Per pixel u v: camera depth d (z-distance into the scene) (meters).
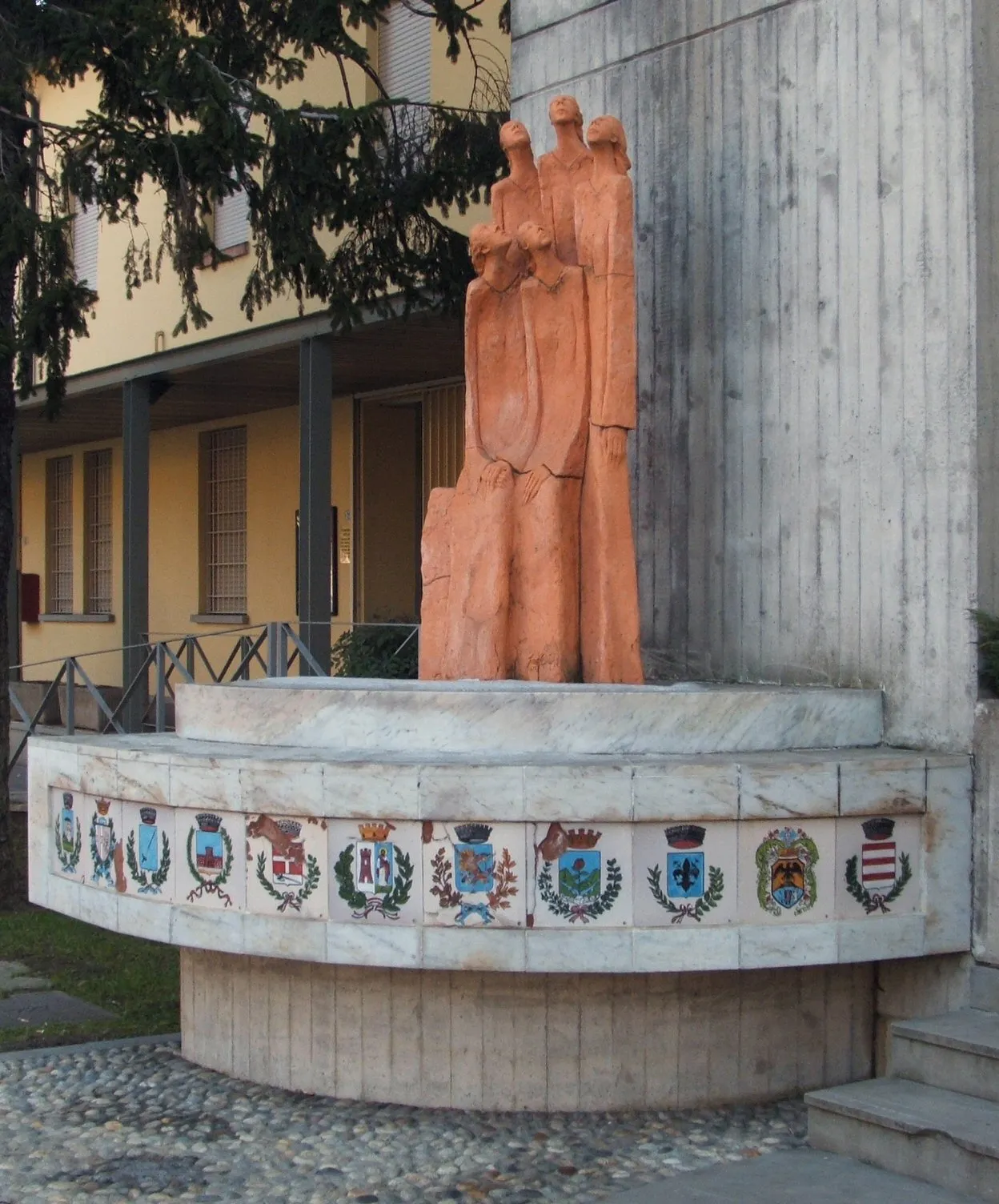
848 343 8.04
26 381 11.97
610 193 8.19
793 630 8.32
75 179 11.28
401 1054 7.04
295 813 6.73
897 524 7.73
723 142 8.82
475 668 8.41
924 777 6.98
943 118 7.55
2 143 11.10
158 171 11.25
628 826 6.52
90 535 25.09
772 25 8.52
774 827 6.69
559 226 8.66
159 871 7.23
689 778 6.54
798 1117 6.86
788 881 6.71
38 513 26.55
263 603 20.73
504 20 13.16
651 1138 6.57
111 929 7.47
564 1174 6.15
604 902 6.52
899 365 7.76
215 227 17.06
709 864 6.60
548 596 8.23
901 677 7.65
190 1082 7.45
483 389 8.80
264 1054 7.40
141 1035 8.38
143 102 11.32
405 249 12.52
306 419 15.44
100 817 7.62
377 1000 7.08
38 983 9.66
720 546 8.80
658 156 9.24
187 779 7.04
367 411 18.89
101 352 19.05
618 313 8.16
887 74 7.84
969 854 7.10
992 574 7.43
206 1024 7.72
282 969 7.33
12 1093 7.31
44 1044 8.22
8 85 10.93
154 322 18.08
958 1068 6.52
